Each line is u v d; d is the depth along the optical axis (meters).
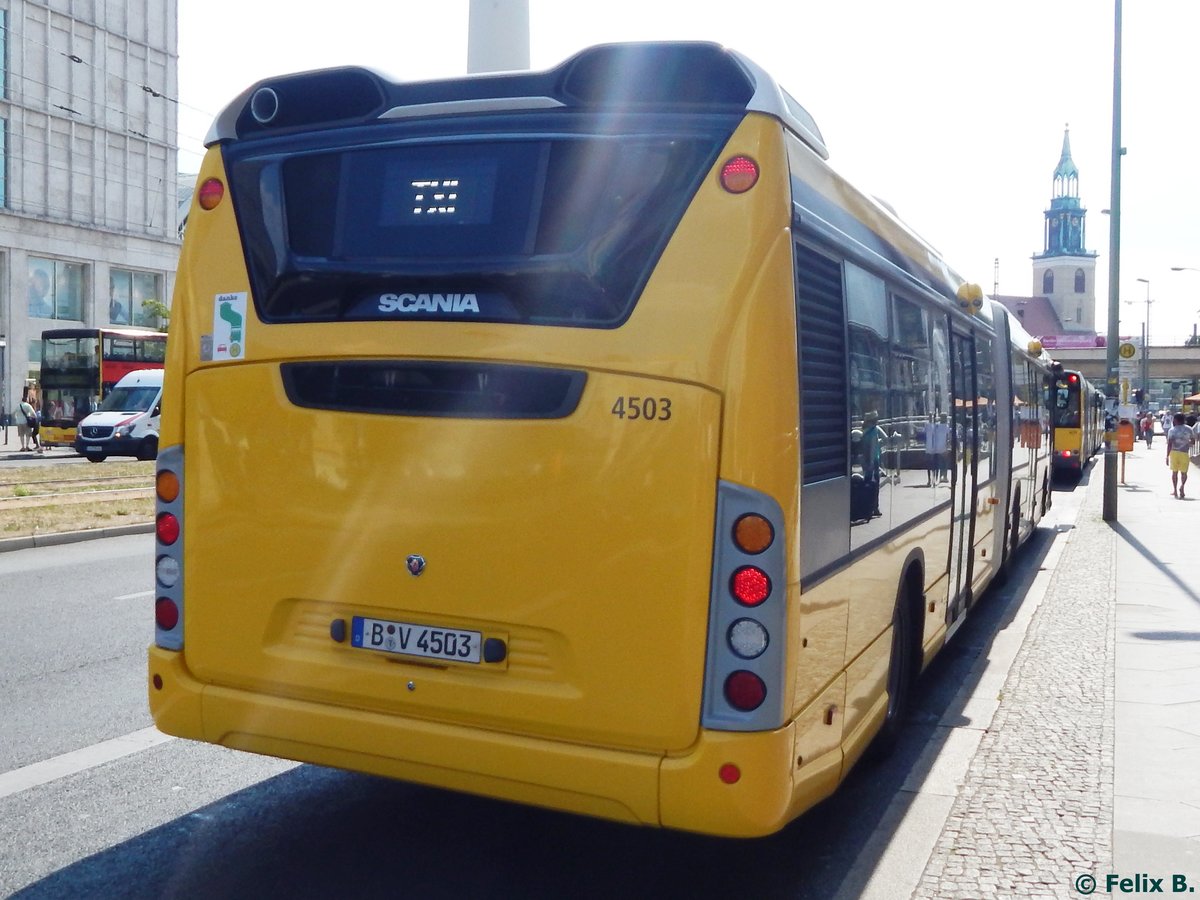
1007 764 5.86
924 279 6.25
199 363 4.41
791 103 4.02
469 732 3.92
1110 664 8.09
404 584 4.01
